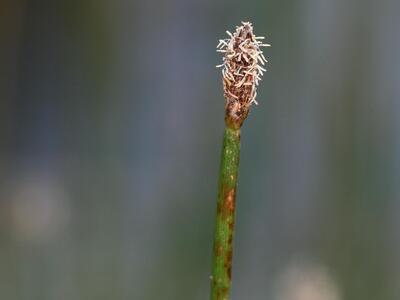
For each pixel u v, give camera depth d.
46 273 0.64
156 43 0.77
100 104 0.76
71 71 0.78
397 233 0.65
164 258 0.67
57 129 0.77
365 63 0.70
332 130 0.69
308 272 0.53
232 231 0.26
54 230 0.66
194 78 0.76
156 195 0.71
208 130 0.74
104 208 0.69
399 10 0.70
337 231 0.66
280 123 0.69
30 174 0.73
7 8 0.78
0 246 0.64
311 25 0.70
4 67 0.78
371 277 0.63
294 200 0.68
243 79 0.26
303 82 0.70
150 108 0.76
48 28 0.79
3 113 0.77
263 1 0.71
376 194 0.67
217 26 0.75
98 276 0.65
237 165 0.26
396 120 0.69
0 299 0.62
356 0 0.70
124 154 0.74
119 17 0.78
